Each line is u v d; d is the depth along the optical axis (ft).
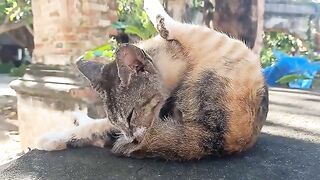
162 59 1.70
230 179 1.48
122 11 6.24
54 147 1.85
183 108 1.59
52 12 3.18
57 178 1.50
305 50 10.00
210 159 1.68
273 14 10.37
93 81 1.75
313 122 2.66
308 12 10.62
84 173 1.55
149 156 1.69
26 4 9.61
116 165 1.63
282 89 5.20
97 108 2.85
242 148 1.71
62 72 3.14
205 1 4.45
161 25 1.75
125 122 1.67
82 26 3.19
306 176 1.54
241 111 1.59
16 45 17.40
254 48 4.00
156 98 1.61
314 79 5.92
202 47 1.71
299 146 1.96
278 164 1.66
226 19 3.92
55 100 3.10
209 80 1.61
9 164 1.70
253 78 1.67
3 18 10.63
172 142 1.61
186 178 1.49
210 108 1.57
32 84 3.25
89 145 1.90
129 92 1.62
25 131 3.43
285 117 2.85
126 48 1.51
